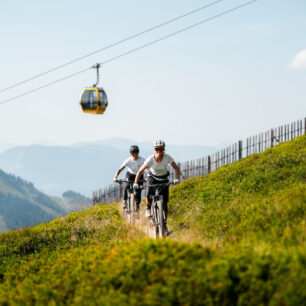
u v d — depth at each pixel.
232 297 10.52
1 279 21.09
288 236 14.19
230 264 11.30
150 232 22.70
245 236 15.98
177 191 35.16
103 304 11.02
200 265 11.73
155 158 19.70
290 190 22.33
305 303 9.69
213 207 26.77
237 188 29.02
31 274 18.09
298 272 10.45
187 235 19.20
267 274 10.86
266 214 17.58
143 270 12.04
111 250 15.46
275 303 9.87
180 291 10.69
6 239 27.92
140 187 21.02
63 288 13.62
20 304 13.58
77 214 34.25
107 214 31.59
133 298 10.83
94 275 13.07
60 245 25.58
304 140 41.22
